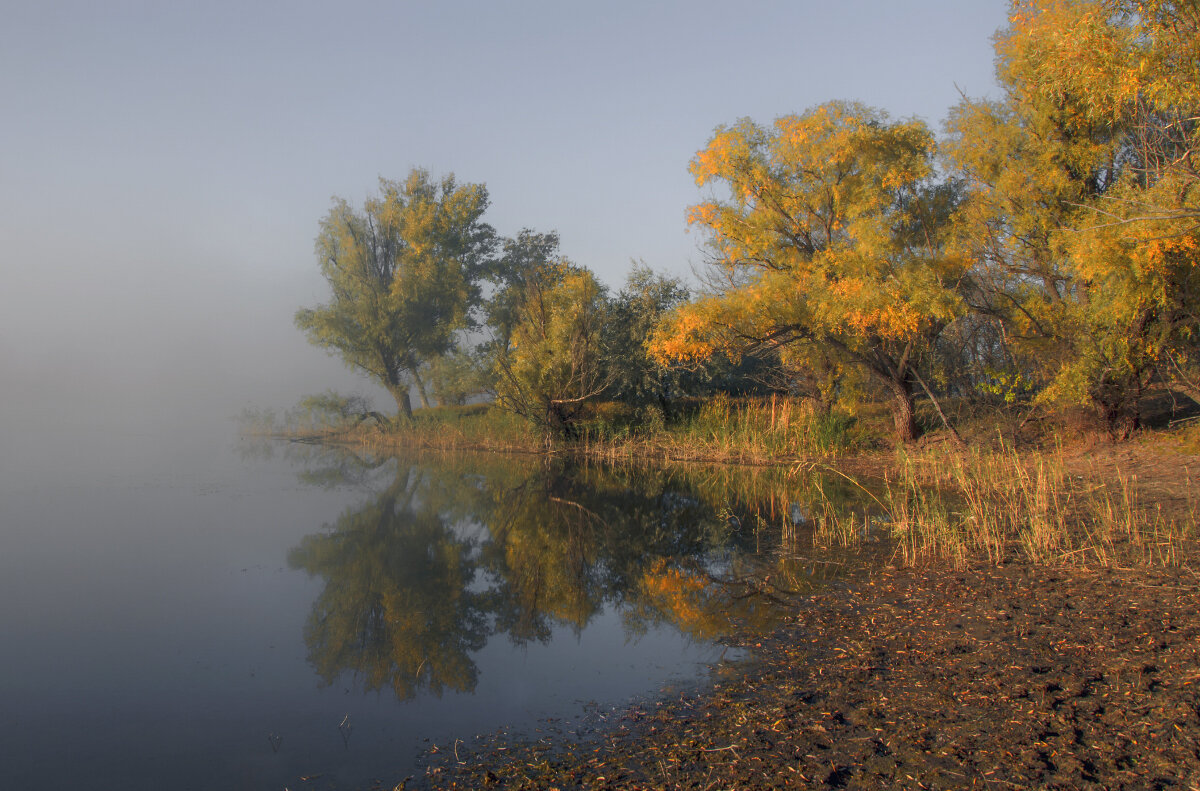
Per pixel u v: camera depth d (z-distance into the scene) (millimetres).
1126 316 14109
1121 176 14133
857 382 20969
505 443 27656
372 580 10188
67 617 8484
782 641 6688
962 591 7676
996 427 17750
